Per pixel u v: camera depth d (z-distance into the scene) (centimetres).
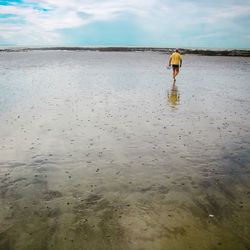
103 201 323
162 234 263
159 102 909
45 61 2805
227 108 832
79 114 730
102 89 1145
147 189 352
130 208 308
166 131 599
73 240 255
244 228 273
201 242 252
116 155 464
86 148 493
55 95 988
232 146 511
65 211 302
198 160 446
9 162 430
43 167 414
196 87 1252
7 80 1347
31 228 273
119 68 2156
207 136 568
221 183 369
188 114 754
